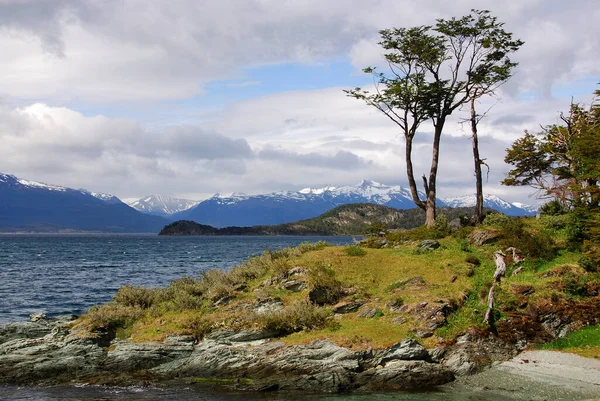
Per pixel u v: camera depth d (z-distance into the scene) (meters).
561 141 53.31
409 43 50.22
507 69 50.47
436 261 39.88
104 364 28.88
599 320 30.64
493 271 37.88
